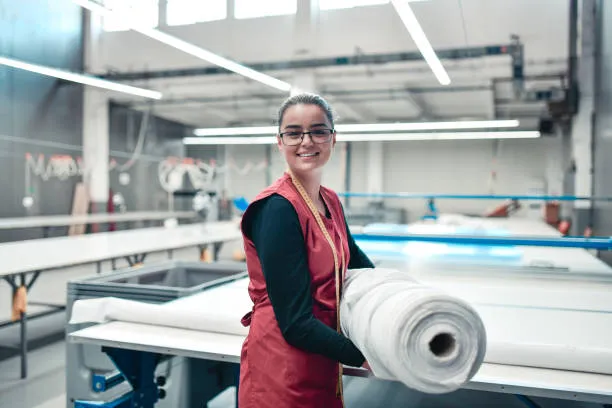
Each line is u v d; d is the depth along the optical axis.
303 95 1.14
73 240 5.19
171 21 6.22
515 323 1.70
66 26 7.54
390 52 6.10
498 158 11.83
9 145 7.46
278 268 1.00
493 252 3.21
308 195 1.17
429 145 12.42
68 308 2.39
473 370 0.91
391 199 12.70
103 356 2.30
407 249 3.26
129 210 10.30
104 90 8.88
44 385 3.06
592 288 2.34
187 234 6.14
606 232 4.91
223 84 8.45
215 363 2.25
